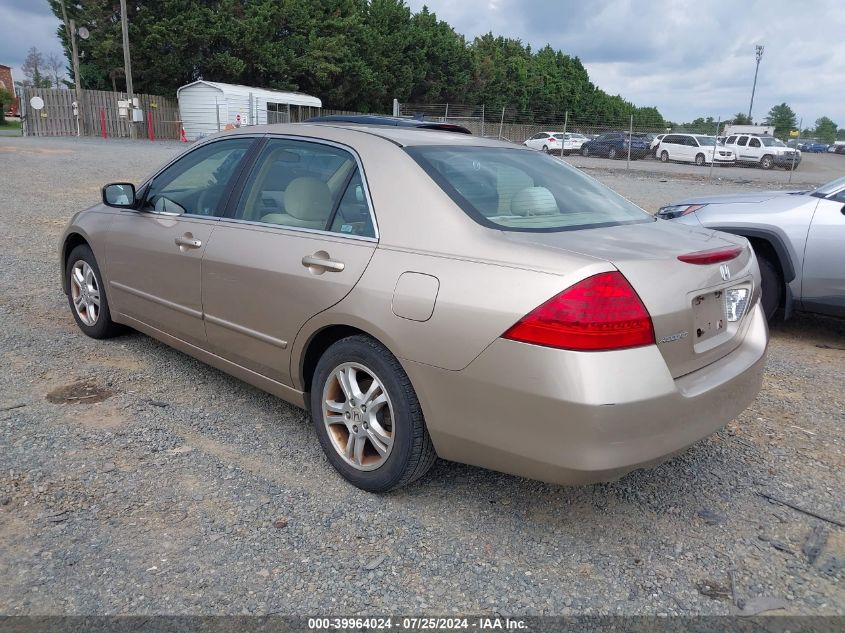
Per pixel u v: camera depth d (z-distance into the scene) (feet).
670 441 8.64
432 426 9.36
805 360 17.52
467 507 10.25
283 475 10.92
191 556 8.82
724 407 9.56
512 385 8.45
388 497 10.39
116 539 9.07
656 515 10.22
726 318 10.05
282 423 12.76
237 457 11.43
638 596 8.46
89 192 44.14
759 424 13.48
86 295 16.56
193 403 13.44
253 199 12.23
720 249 9.93
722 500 10.69
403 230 9.82
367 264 9.87
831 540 9.71
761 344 10.84
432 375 9.12
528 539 9.52
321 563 8.82
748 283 10.58
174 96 137.80
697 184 70.08
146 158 71.51
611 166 94.79
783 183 73.51
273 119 123.54
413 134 11.65
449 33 193.98
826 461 12.02
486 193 10.28
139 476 10.65
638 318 8.26
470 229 9.34
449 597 8.32
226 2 134.92
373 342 9.94
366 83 156.87
